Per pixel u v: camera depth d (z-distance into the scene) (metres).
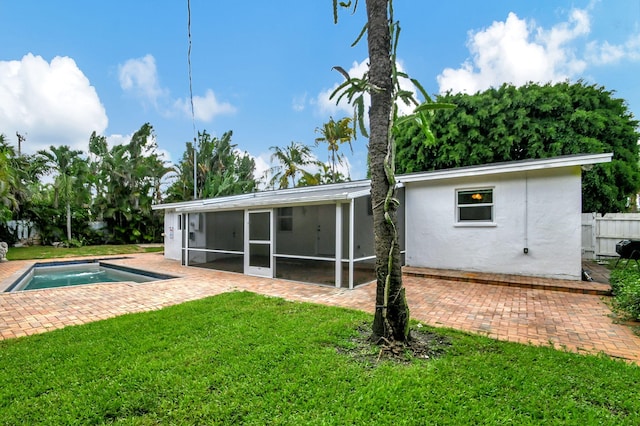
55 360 3.38
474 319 4.84
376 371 3.10
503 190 8.20
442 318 4.90
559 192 7.53
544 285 6.79
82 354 3.51
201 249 11.47
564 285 6.71
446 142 14.24
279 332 4.18
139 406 2.56
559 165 7.23
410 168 15.21
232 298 6.16
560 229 7.52
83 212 21.70
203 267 11.37
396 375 3.00
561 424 2.30
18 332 4.39
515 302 5.83
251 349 3.61
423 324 4.51
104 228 22.12
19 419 2.40
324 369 3.13
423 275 8.30
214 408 2.51
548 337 4.09
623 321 4.69
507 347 3.65
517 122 12.91
